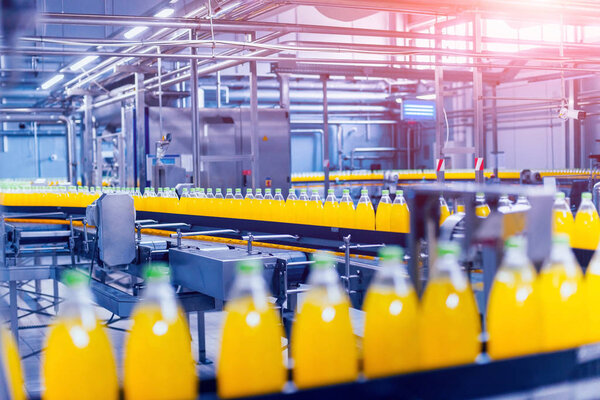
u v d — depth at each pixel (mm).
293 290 2328
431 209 1323
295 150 17375
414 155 17672
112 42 5320
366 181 13711
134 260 2896
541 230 1077
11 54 1066
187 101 11117
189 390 983
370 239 2729
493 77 11055
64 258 6988
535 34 12922
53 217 4766
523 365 953
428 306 1058
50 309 6309
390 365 1017
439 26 7426
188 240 3680
